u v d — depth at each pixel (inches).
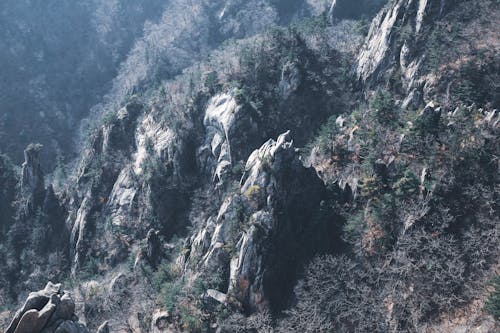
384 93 4156.0
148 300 3954.2
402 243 3147.1
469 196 3225.9
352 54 5388.8
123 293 4325.8
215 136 5123.0
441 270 2992.1
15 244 5969.5
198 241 4062.5
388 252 3216.0
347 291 3189.0
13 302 5442.9
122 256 5300.2
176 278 4087.1
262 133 4911.4
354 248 3410.4
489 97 3922.2
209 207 4842.5
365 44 5182.1
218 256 3681.1
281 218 3572.8
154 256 4635.8
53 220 6092.5
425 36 4421.8
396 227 3292.3
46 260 5821.9
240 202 3722.9
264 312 3321.9
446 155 3378.4
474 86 3978.8
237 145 4840.1
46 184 7524.6
